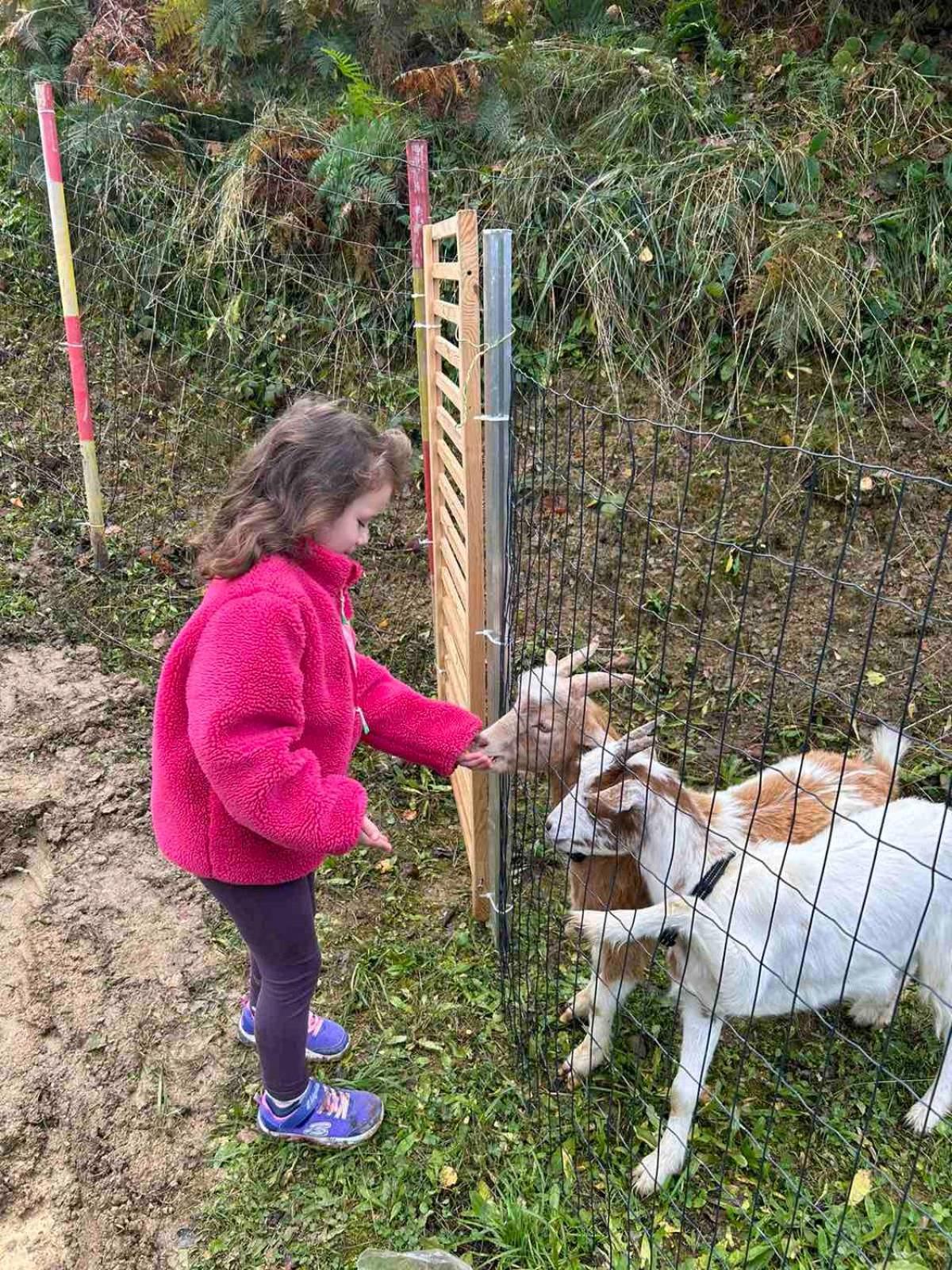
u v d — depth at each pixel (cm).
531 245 484
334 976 306
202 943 318
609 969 264
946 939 249
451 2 491
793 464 434
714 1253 227
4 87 570
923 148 469
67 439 518
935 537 412
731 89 517
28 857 360
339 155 482
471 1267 221
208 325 525
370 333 502
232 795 186
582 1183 243
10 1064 285
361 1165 250
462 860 356
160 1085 274
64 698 409
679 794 251
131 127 532
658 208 469
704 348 458
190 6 510
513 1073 274
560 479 452
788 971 237
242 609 188
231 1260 231
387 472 204
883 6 531
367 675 252
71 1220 248
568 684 271
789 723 391
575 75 512
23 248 573
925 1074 277
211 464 506
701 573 427
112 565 469
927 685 387
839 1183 245
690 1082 239
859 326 443
